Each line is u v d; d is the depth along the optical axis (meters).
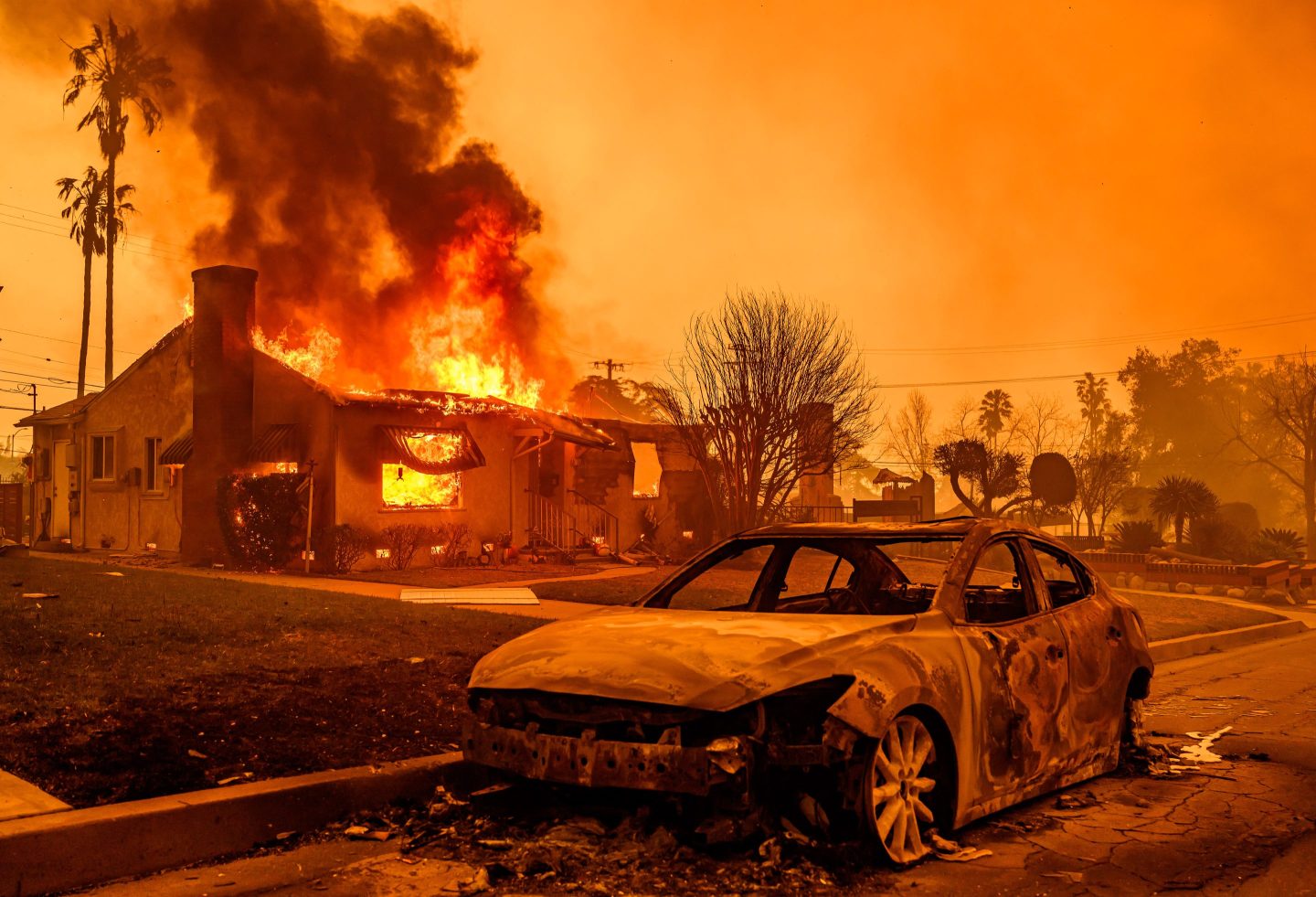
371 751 6.17
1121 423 78.75
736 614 5.60
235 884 4.57
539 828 5.25
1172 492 33.34
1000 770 5.43
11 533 29.70
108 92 43.75
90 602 10.83
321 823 5.41
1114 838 5.33
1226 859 5.02
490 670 5.28
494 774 6.20
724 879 4.49
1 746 5.56
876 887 4.51
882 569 7.14
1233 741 8.05
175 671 7.47
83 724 6.05
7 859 4.37
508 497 23.44
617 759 4.65
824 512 32.06
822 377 23.81
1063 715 5.98
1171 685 11.15
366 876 4.67
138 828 4.75
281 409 21.44
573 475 25.64
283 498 20.16
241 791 5.21
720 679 4.64
